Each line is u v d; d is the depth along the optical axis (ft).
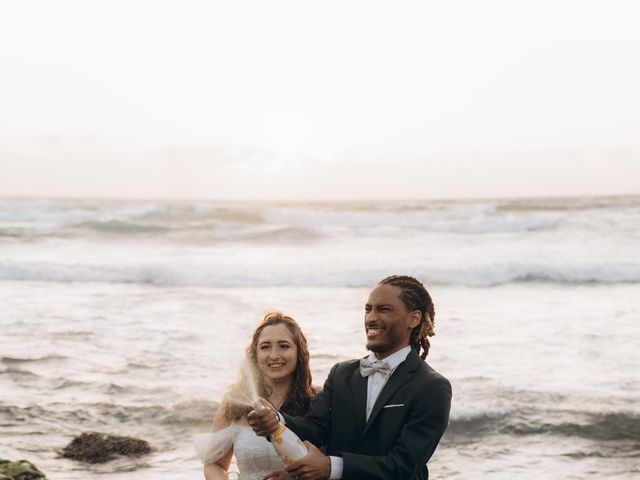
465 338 44.73
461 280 75.51
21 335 44.21
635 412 29.76
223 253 101.30
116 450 25.82
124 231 117.80
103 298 60.75
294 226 121.90
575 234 113.80
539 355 40.06
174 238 114.32
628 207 132.16
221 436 14.03
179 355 39.22
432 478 24.30
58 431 27.84
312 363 37.88
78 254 97.40
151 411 29.89
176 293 64.59
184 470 24.32
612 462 25.53
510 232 118.32
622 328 48.06
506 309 57.26
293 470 11.48
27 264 73.46
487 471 24.85
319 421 12.59
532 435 27.91
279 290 68.90
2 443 26.35
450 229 121.60
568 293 67.51
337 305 59.41
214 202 151.94
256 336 14.21
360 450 11.89
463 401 31.14
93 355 39.27
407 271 75.77
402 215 133.59
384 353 12.25
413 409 11.69
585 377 35.24
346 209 142.10
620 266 74.79
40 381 34.06
